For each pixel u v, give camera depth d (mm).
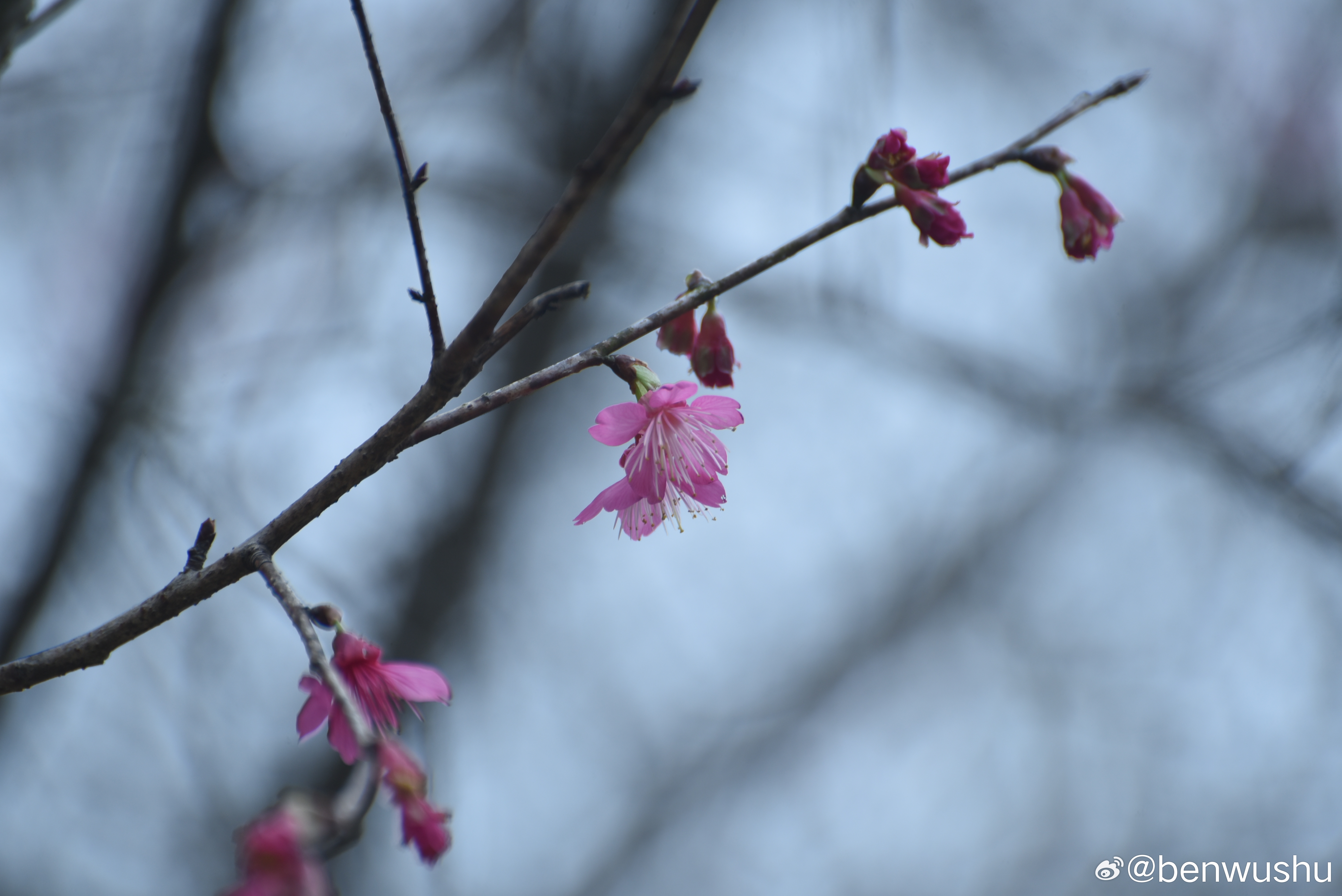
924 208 2002
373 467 1799
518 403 7469
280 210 6566
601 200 7066
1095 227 2209
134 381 5703
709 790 9672
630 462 2217
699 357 2332
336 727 1692
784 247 2086
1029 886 9359
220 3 5730
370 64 1656
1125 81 2213
